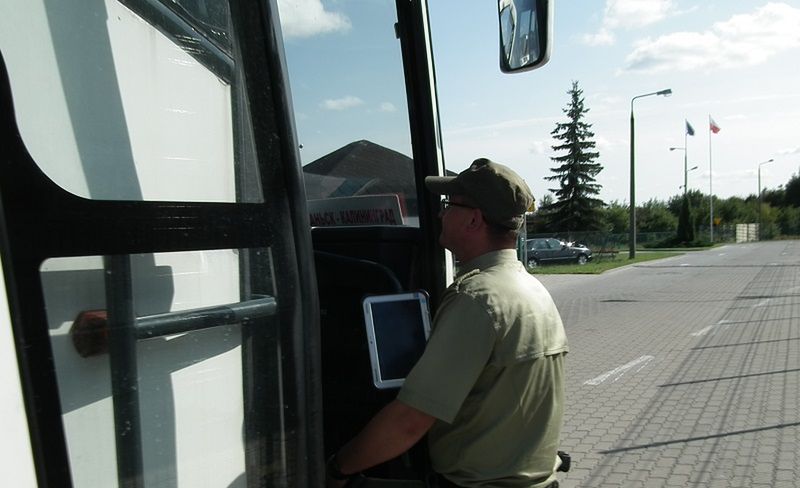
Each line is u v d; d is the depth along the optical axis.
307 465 1.40
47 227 1.06
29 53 1.06
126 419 1.15
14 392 1.00
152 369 1.18
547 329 1.82
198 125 1.27
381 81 2.35
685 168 59.97
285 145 1.39
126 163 1.16
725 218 85.19
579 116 58.59
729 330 11.30
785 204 100.25
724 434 5.84
